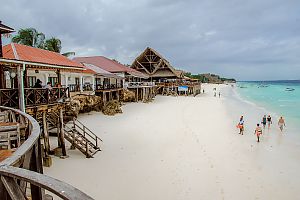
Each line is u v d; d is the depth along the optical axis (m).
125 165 13.82
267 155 16.53
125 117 28.52
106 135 20.12
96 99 29.77
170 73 61.09
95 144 17.50
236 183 12.09
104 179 11.94
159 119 28.08
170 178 12.33
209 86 114.38
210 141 19.42
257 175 13.13
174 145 17.92
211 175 12.85
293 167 14.45
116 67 43.94
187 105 41.88
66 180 11.59
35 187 4.00
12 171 2.72
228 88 106.06
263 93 83.06
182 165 14.08
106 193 10.63
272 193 11.27
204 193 10.98
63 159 14.20
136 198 10.36
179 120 27.95
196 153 16.25
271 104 48.41
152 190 11.07
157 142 18.56
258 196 10.97
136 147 17.19
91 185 11.27
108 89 33.53
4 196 2.92
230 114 34.22
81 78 28.98
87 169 13.00
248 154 16.59
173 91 60.81
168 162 14.48
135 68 61.97
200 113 33.81
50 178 2.54
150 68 62.62
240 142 19.58
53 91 14.54
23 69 13.03
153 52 59.97
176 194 10.80
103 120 26.12
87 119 26.16
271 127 25.98
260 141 20.11
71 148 16.09
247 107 43.16
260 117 32.44
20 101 11.96
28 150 3.54
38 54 19.38
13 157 3.14
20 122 8.90
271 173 13.48
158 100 49.12
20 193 2.91
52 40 37.56
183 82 61.91
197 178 12.44
